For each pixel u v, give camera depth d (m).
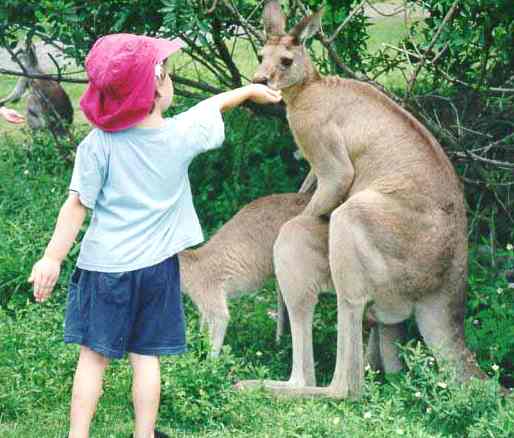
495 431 4.95
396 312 5.93
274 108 8.18
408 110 7.34
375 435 4.98
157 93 4.55
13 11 7.27
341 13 7.68
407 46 8.24
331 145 6.15
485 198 7.78
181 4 6.53
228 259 6.46
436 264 5.84
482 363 6.08
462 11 7.07
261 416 5.42
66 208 4.54
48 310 6.30
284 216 6.58
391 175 5.96
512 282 7.01
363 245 5.77
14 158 9.60
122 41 4.45
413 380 5.58
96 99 4.47
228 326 7.05
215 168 8.84
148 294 4.59
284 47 6.20
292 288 6.09
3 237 7.53
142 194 4.54
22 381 5.52
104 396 5.54
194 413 5.26
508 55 7.47
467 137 7.73
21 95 10.74
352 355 5.80
